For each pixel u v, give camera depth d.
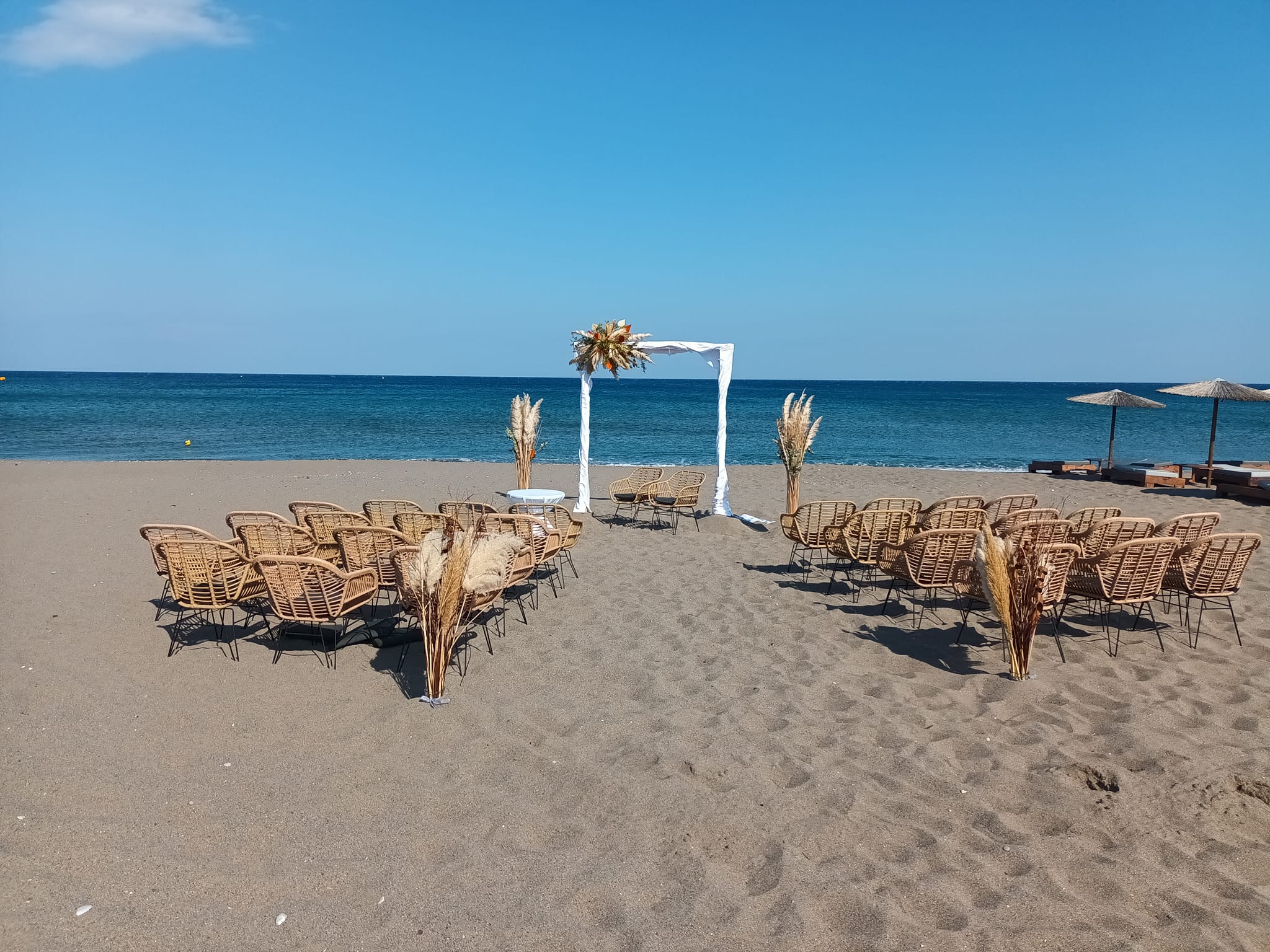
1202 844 3.47
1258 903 3.06
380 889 3.16
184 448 24.47
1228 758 4.23
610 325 11.23
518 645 6.06
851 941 2.88
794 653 5.93
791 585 7.88
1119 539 7.12
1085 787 3.99
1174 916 3.00
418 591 4.89
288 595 5.39
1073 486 15.75
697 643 6.14
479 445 26.16
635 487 12.05
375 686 5.22
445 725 4.65
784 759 4.27
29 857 3.29
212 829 3.53
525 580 7.07
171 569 5.67
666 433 32.25
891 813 3.74
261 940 2.86
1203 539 5.98
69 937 2.84
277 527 6.57
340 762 4.19
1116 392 17.19
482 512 7.73
